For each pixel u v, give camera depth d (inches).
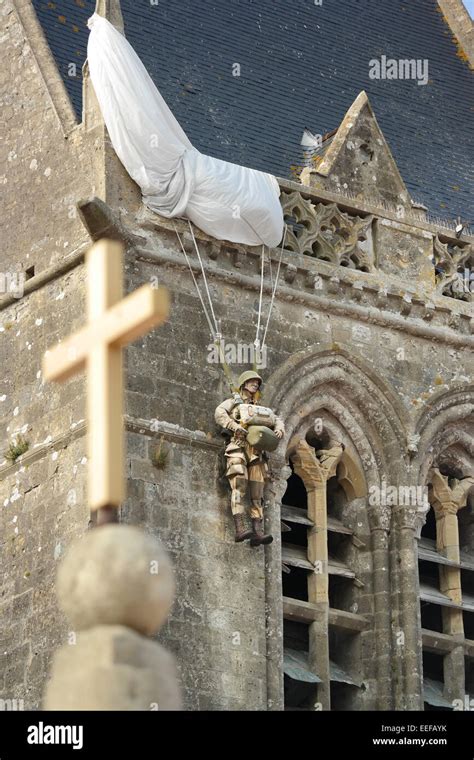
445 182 2532.0
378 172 2281.0
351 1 2783.0
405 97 2657.5
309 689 2030.0
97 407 629.9
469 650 2150.6
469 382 2255.2
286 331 2117.4
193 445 1974.7
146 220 2036.2
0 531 2000.5
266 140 2356.1
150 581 612.1
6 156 2206.0
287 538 2121.1
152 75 2326.5
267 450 1975.9
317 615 2042.3
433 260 2284.7
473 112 2733.8
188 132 2273.6
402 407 2175.2
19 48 2274.9
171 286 2042.3
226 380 2036.2
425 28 2847.0
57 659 624.4
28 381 2049.7
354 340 2175.2
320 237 2187.5
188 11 2497.5
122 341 657.6
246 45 2516.0
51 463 1974.7
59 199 2102.6
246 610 1941.4
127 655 605.0
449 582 2175.2
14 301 2113.7
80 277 2039.9
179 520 1929.1
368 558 2117.4
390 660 2062.0
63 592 614.5
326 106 2507.4
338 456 2132.1
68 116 2150.6
